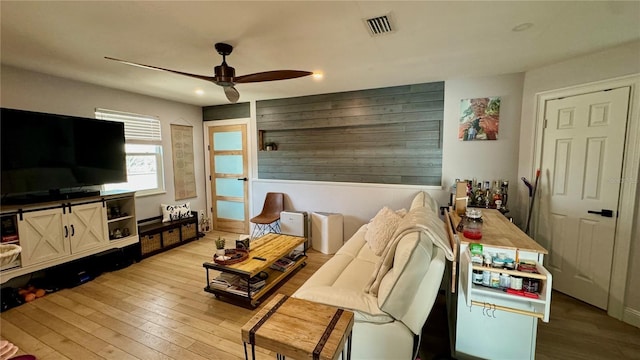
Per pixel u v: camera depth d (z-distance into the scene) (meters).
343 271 2.23
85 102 3.42
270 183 4.69
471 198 3.06
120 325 2.28
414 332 1.59
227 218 5.18
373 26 1.97
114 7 1.70
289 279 3.11
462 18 1.86
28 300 2.62
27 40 2.19
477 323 1.75
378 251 2.56
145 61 2.68
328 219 3.90
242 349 2.00
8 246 1.14
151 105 4.23
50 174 2.90
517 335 1.69
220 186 5.16
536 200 2.99
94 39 2.18
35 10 1.73
